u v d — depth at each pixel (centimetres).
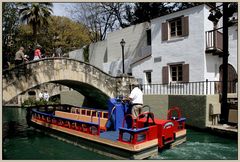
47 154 935
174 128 962
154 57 1675
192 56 1454
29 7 2592
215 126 1155
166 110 1402
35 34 2602
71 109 1469
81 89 1744
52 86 2880
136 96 985
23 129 1466
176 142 974
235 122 1169
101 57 2480
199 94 1309
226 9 1198
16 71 1178
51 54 3105
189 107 1273
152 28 1689
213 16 1200
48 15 2661
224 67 1205
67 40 3422
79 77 1429
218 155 864
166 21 1592
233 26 1494
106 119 1090
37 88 2811
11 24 2720
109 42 2289
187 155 868
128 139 874
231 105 1212
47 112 1555
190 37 1463
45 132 1334
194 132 1198
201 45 1409
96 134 956
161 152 900
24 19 2588
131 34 2084
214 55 1491
